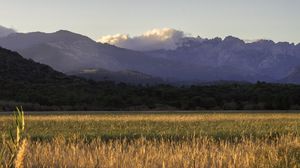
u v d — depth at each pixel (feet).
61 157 51.31
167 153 55.77
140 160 49.26
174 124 161.79
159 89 459.73
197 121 183.73
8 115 231.71
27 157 48.06
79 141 84.69
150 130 126.00
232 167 47.50
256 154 57.77
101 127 145.69
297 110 379.35
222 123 168.86
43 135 104.63
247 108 407.44
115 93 448.65
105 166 47.03
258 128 134.51
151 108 411.95
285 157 51.34
